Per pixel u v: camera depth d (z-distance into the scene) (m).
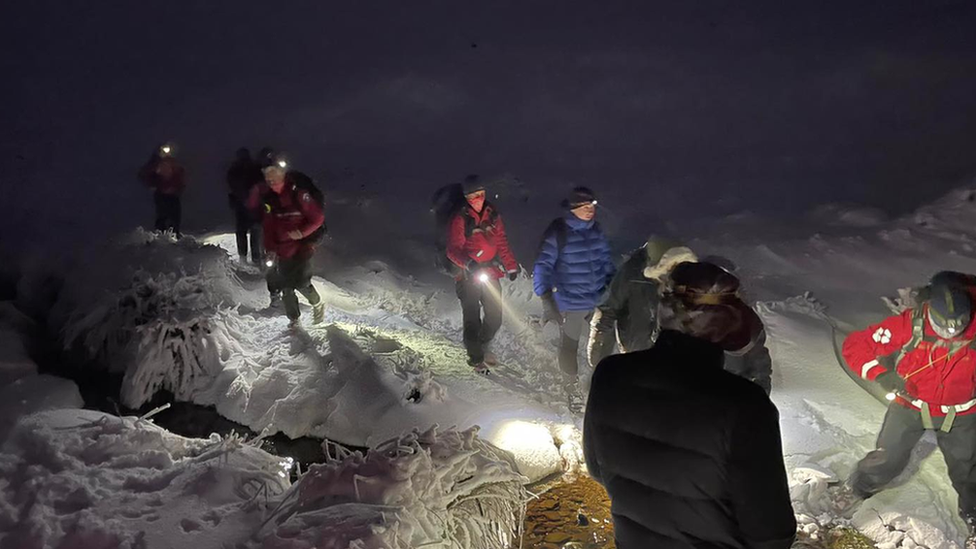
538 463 4.87
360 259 9.98
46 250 8.93
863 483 4.35
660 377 2.40
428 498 3.76
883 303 7.57
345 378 5.84
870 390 5.60
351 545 3.26
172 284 6.97
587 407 2.62
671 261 4.14
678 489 2.37
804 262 8.74
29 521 3.67
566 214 5.84
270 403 5.81
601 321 5.17
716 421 2.28
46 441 4.48
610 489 2.58
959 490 4.10
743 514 2.31
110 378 6.51
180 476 4.14
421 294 8.59
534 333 7.26
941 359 3.92
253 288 8.41
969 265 8.37
